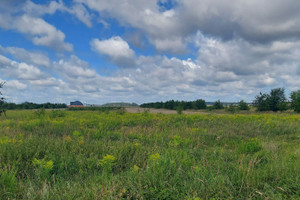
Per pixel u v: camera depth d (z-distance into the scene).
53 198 2.77
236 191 3.11
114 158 4.22
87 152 5.10
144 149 5.52
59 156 4.58
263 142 6.98
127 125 12.02
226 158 5.05
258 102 38.50
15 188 3.04
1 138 6.40
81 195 2.87
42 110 19.23
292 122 13.47
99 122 11.94
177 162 4.27
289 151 5.83
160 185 3.13
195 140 7.34
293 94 35.41
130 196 2.89
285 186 3.20
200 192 3.02
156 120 13.87
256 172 3.65
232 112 33.50
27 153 4.54
